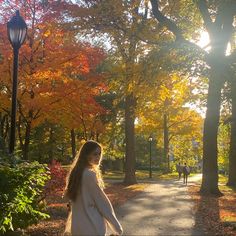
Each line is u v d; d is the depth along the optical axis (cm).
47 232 1073
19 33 1155
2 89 2155
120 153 5525
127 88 2309
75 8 2005
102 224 489
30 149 4494
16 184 814
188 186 3092
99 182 510
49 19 1903
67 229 530
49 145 4544
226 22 2105
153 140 6881
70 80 2012
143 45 2389
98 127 3384
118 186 2908
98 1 2112
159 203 1848
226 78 2052
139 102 2784
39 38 1895
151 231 1181
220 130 4666
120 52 2494
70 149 5541
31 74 1856
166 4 2412
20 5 1909
